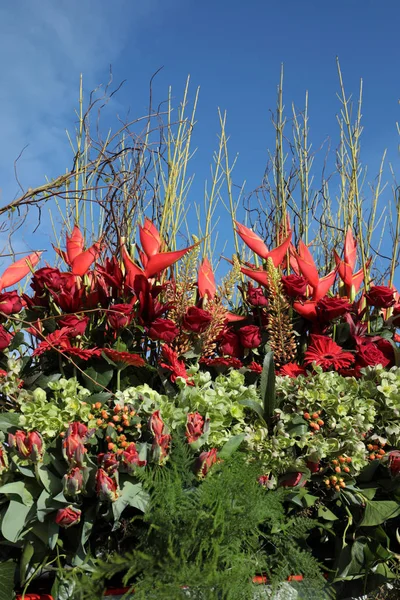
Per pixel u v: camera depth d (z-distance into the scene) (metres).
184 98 2.65
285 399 1.96
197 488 1.52
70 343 2.04
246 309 2.50
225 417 1.83
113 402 1.88
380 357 2.18
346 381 2.01
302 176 2.88
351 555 1.80
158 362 2.05
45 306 2.14
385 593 1.80
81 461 1.56
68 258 2.32
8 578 1.54
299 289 2.22
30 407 1.71
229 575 1.29
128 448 1.60
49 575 1.73
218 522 1.34
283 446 1.80
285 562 1.53
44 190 1.86
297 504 1.80
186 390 1.78
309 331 2.39
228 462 1.56
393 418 1.99
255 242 2.41
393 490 1.93
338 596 1.83
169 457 1.63
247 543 1.47
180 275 2.17
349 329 2.34
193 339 2.12
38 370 2.11
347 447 1.85
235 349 2.24
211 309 2.13
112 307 1.97
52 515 1.59
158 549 1.40
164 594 1.23
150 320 2.13
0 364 1.93
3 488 1.59
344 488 1.88
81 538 1.58
